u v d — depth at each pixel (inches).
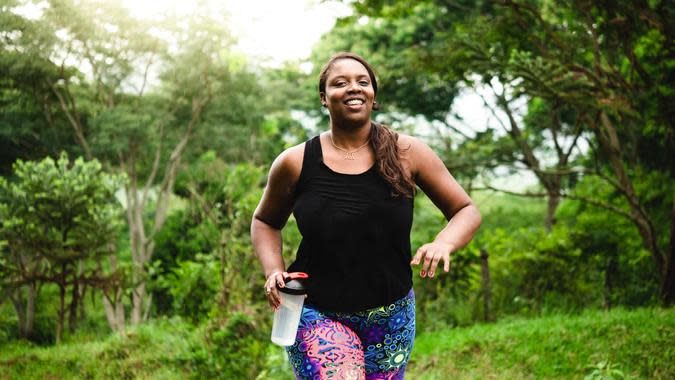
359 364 112.8
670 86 356.2
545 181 573.6
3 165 914.7
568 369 264.4
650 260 449.7
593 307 428.5
